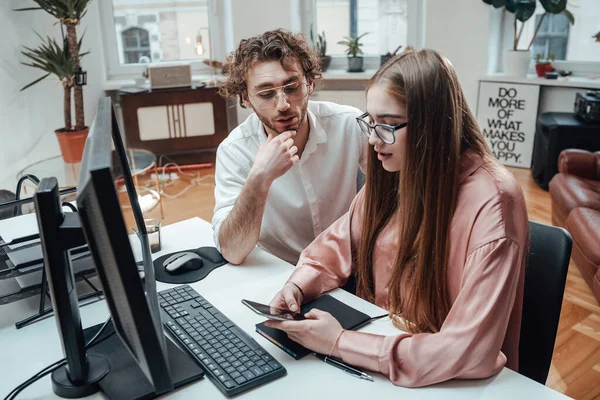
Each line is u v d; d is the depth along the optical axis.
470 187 1.17
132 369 1.10
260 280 1.49
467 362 1.04
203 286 1.47
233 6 4.85
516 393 1.03
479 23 4.59
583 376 2.15
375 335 1.14
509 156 4.71
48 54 4.00
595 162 3.25
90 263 1.42
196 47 4.93
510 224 1.11
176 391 1.07
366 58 5.16
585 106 3.99
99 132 0.95
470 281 1.09
